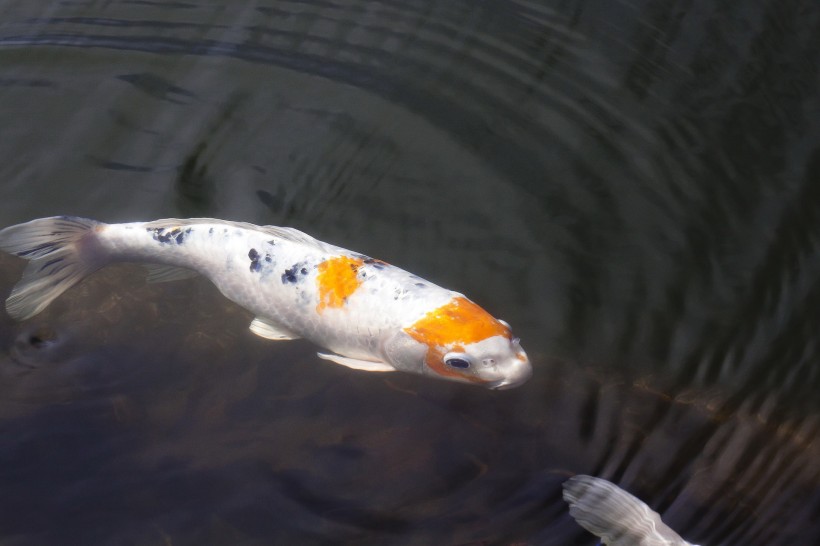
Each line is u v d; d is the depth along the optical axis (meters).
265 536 2.64
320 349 2.78
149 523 2.64
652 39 3.17
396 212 2.94
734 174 2.98
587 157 3.01
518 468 2.69
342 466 2.69
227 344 2.78
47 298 2.76
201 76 3.11
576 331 2.82
